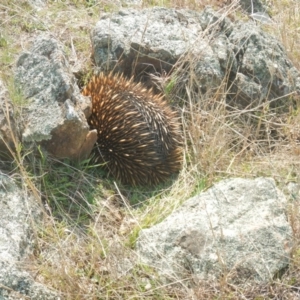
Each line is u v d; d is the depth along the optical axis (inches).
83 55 162.9
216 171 150.7
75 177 146.7
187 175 150.4
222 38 163.5
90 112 149.6
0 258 132.7
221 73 160.1
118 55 158.7
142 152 148.8
